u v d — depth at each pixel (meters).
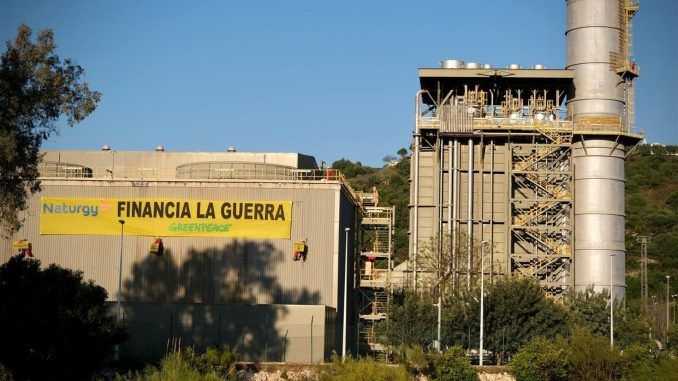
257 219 79.50
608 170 87.31
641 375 66.50
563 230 87.62
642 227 163.50
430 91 91.50
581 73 88.81
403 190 180.75
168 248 79.88
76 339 54.81
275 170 83.62
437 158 88.25
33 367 54.00
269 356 72.62
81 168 85.94
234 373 60.19
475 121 87.56
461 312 75.00
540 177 87.94
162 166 90.31
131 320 74.31
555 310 76.25
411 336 73.94
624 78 89.06
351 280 90.81
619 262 86.56
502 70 87.12
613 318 80.31
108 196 81.06
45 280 56.12
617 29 88.94
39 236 81.06
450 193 87.69
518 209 88.56
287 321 73.06
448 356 64.81
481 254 76.88
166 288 79.31
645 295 125.75
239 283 78.88
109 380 63.19
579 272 86.38
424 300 76.19
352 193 90.06
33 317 53.66
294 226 79.38
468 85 90.12
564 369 66.69
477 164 88.69
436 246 85.00
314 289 78.44
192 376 49.28
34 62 56.97
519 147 89.00
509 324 74.75
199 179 81.00
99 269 80.12
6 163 55.25
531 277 80.25
